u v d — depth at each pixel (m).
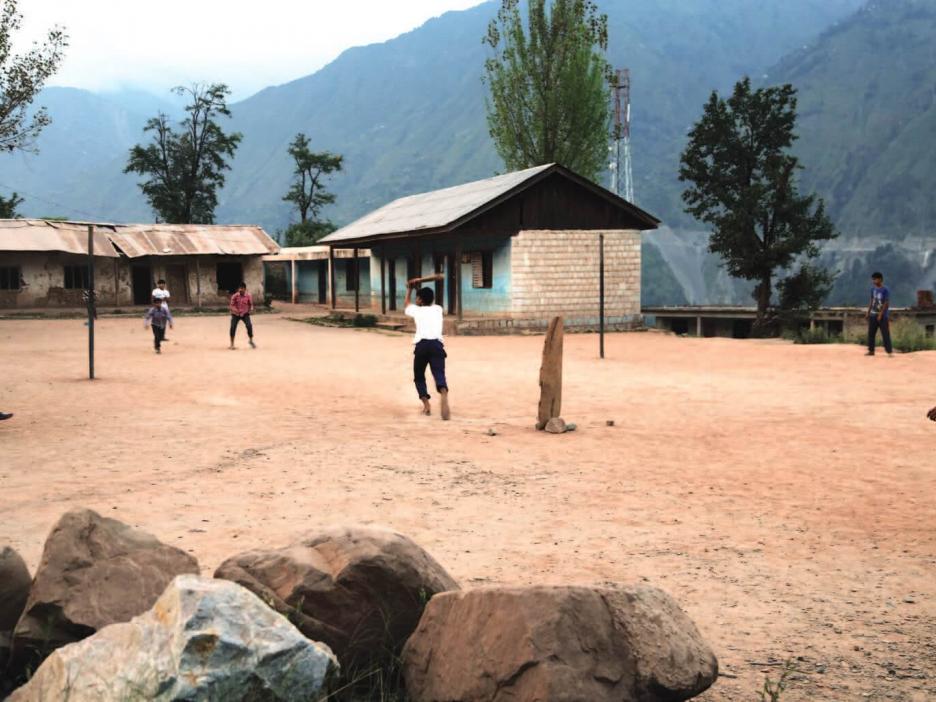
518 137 40.66
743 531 6.24
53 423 11.43
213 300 48.25
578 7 39.66
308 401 13.91
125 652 2.43
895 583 5.00
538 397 14.51
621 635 2.82
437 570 3.56
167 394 14.64
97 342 27.23
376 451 9.52
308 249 54.41
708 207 44.94
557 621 2.74
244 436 10.48
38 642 3.10
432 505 7.03
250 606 2.53
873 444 9.84
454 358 21.98
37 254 43.00
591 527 6.34
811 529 6.29
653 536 6.09
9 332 32.12
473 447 9.81
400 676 3.27
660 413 12.53
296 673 2.47
